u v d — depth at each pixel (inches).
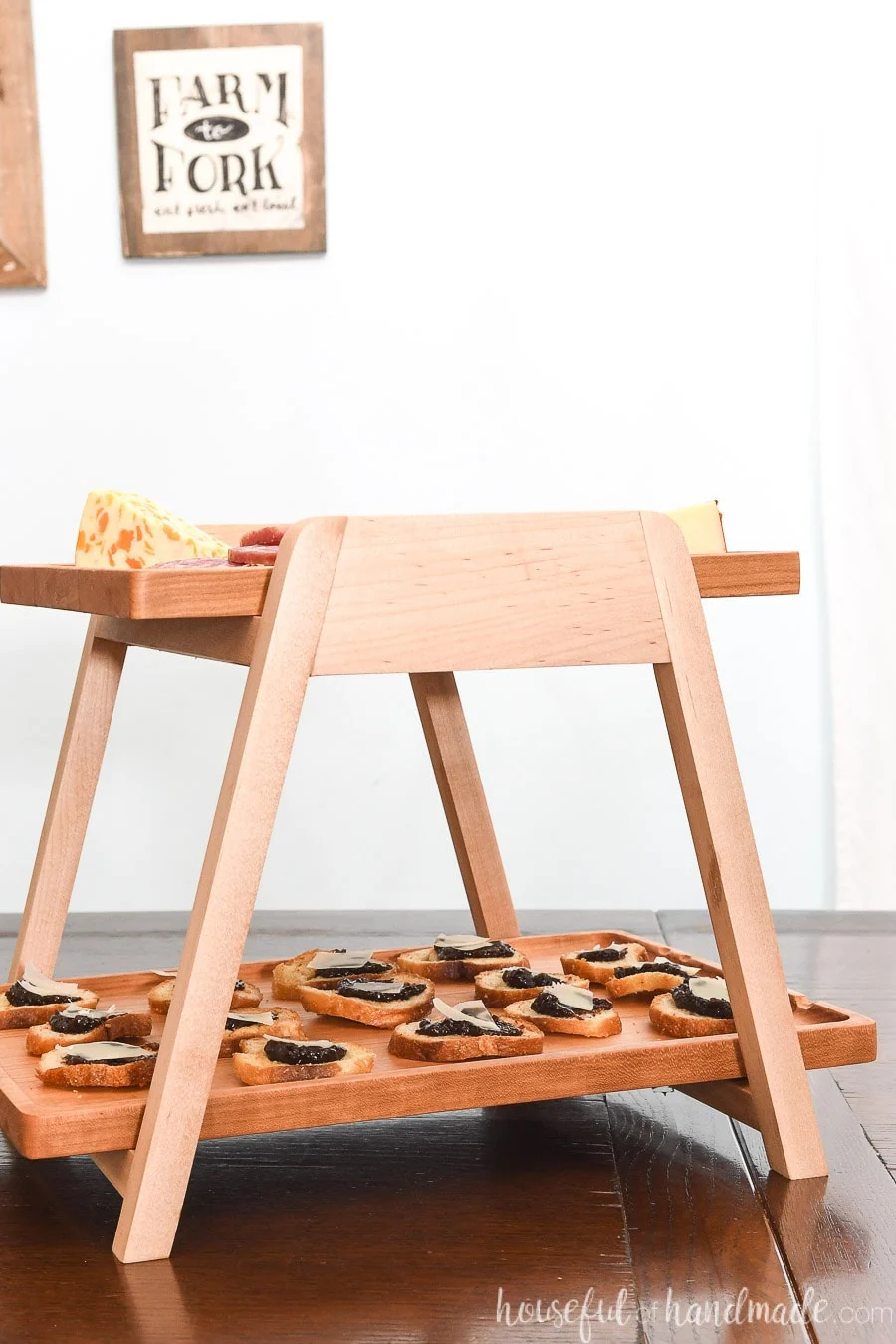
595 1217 29.9
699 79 76.9
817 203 77.2
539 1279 26.9
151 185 76.0
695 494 78.6
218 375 77.8
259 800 28.2
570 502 78.5
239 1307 25.9
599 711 80.0
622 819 80.6
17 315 77.5
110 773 79.4
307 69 75.1
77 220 76.9
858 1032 33.9
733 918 32.1
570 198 77.3
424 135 76.8
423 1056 31.6
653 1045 32.0
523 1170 32.8
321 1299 26.2
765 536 78.8
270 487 78.4
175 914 64.2
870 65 75.4
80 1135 27.8
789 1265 27.5
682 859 80.7
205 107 75.4
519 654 30.8
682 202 77.4
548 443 78.3
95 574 29.5
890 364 76.2
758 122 77.1
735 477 78.5
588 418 78.2
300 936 58.1
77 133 76.3
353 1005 35.2
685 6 76.6
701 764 32.2
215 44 75.0
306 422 78.1
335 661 29.0
